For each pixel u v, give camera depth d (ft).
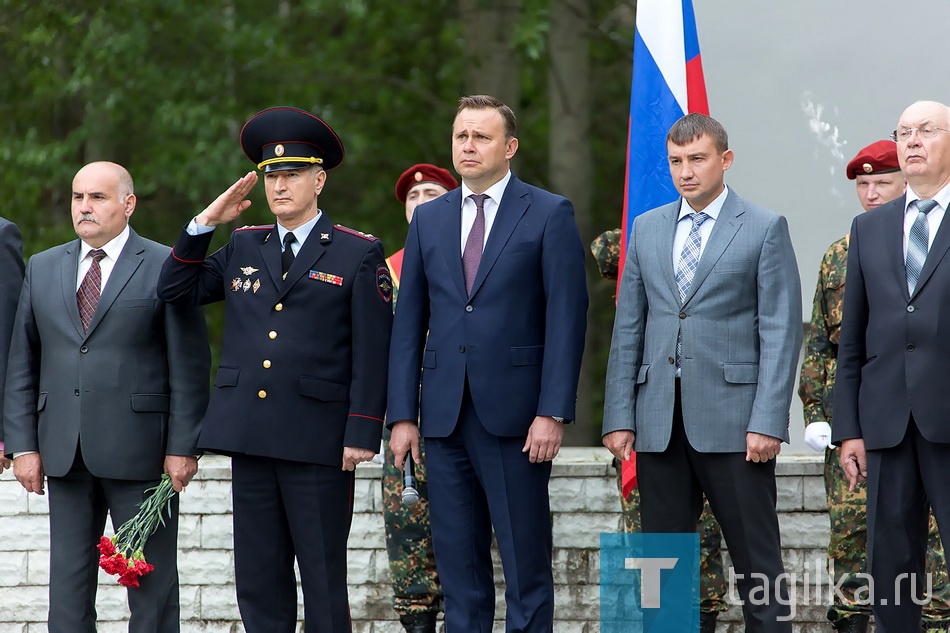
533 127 159.74
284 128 57.47
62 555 59.00
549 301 54.95
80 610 58.85
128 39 139.13
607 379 56.65
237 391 56.29
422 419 55.67
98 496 60.23
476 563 55.67
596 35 148.46
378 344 56.85
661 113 70.59
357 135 143.02
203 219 57.36
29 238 145.79
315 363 56.29
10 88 149.69
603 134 160.15
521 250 55.21
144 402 58.90
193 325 59.93
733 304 54.44
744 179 81.35
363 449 55.72
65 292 59.77
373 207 154.20
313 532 55.93
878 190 66.18
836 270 63.36
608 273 71.05
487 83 138.62
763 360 53.72
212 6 146.72
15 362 60.44
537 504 54.90
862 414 52.90
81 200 59.77
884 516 52.19
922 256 52.24
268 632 56.49
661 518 55.16
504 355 54.65
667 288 55.31
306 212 57.93
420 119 156.56
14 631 72.28
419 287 57.00
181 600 71.46
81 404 58.59
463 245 56.34
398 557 66.80
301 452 55.57
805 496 69.56
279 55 147.02
